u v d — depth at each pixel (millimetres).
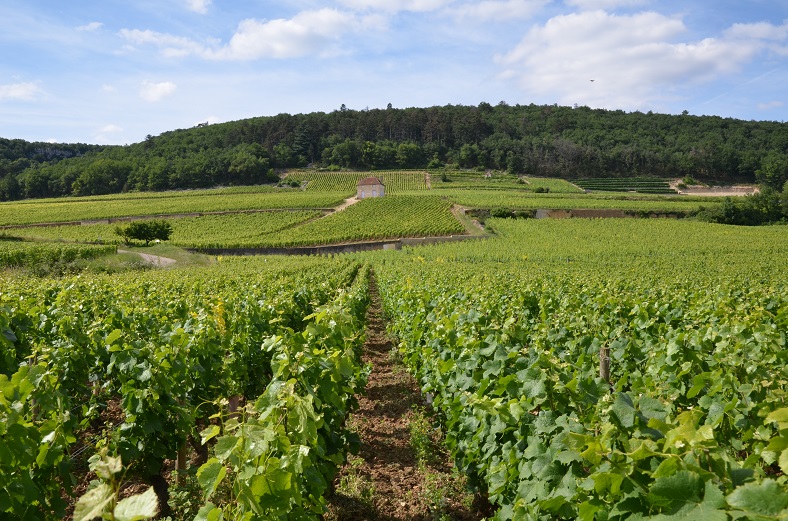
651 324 7570
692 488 1747
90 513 1569
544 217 66438
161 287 14898
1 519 3027
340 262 36000
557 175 116688
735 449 3514
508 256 38938
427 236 56188
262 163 114062
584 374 3811
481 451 4621
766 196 67375
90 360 6375
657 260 34406
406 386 9719
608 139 134875
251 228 61312
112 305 9781
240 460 2732
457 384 5391
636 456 2072
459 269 25453
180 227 62250
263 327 8227
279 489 2758
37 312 8109
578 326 7469
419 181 108938
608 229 54531
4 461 2988
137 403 4695
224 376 6957
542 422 3330
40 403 4242
